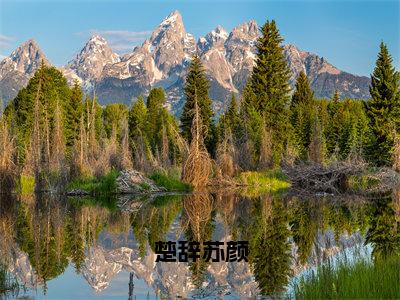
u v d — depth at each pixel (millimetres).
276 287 13953
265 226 26547
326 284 11719
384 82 70250
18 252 20375
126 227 27344
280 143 68312
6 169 47562
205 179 52344
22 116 75938
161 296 13625
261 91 69312
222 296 13273
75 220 30109
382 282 11320
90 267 17656
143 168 54875
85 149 54062
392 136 65875
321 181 49062
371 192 46781
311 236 22906
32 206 38000
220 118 74562
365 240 21516
